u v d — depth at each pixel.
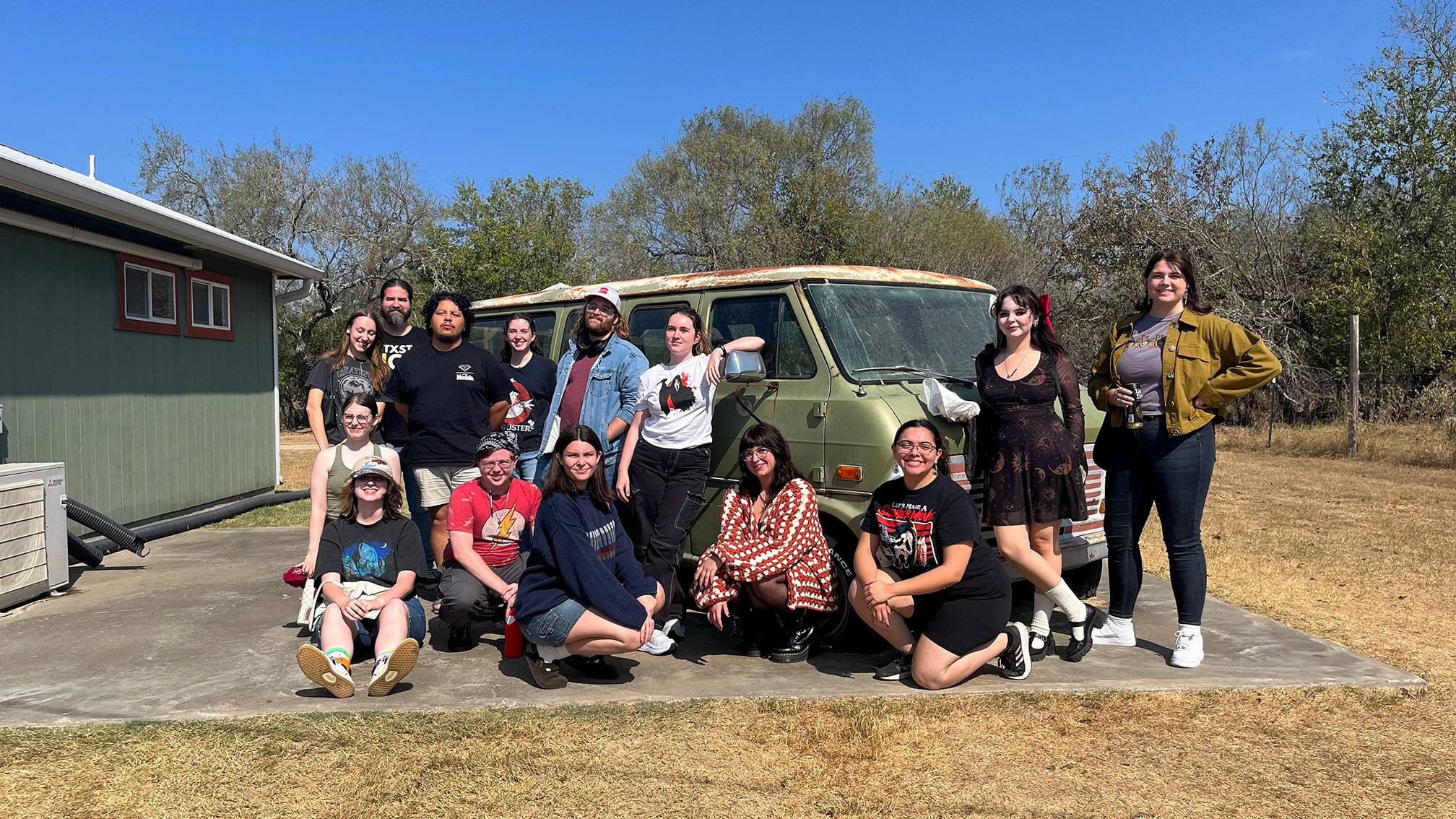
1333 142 21.33
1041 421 4.34
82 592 6.00
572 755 3.43
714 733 3.64
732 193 33.62
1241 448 16.06
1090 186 23.98
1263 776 3.34
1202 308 4.45
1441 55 19.66
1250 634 5.04
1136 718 3.84
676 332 4.84
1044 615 4.60
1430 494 10.59
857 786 3.23
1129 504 4.64
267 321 11.12
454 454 5.64
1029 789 3.23
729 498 4.58
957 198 39.69
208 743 3.48
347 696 3.98
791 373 5.05
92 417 7.75
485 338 7.20
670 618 4.85
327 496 5.24
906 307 5.40
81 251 7.62
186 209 30.91
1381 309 19.44
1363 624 5.31
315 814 2.99
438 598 5.79
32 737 3.52
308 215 30.28
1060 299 26.17
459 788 3.17
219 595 5.87
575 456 4.04
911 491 4.16
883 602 4.04
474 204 32.19
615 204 36.16
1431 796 3.20
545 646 4.08
